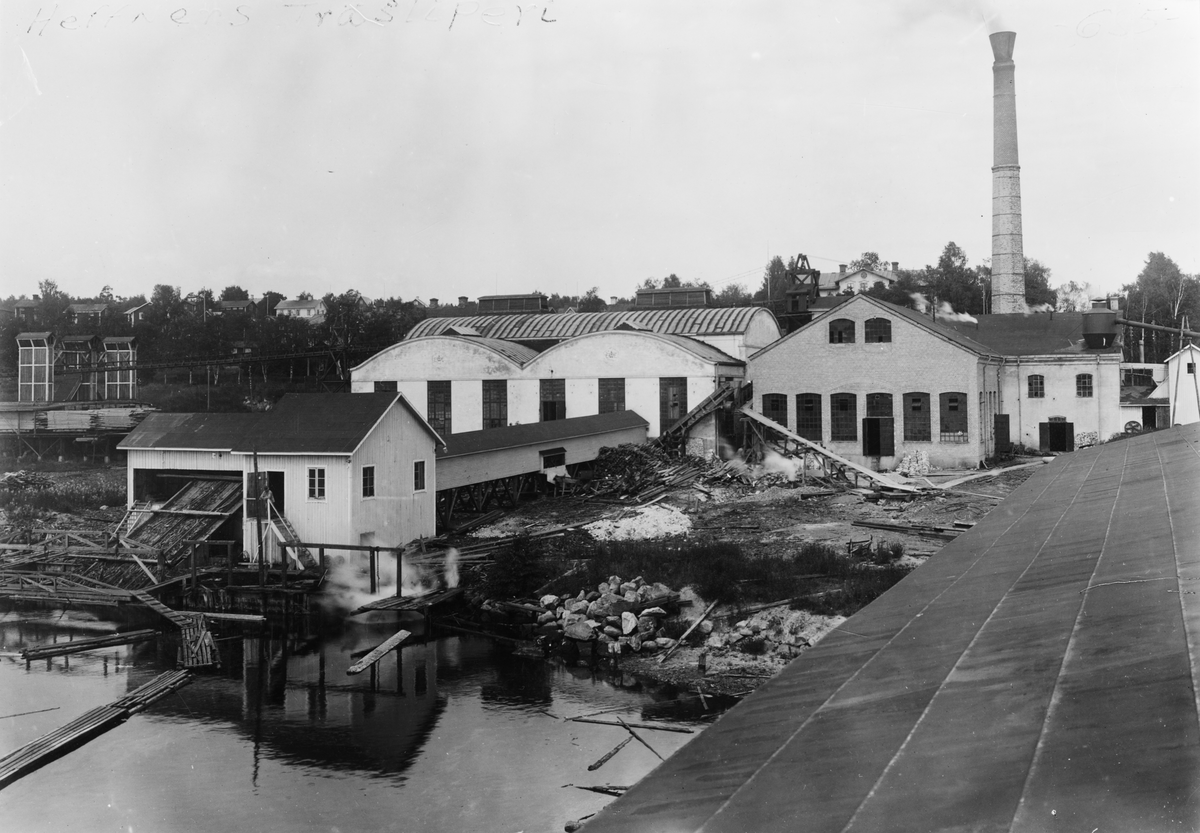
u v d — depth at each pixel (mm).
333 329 82625
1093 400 51812
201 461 34438
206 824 16344
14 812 16953
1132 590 7324
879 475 43750
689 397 51562
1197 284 86500
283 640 27469
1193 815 3654
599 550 32125
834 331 50375
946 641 6961
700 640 25641
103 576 31672
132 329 85938
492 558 32750
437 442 35844
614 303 117312
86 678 23984
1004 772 4383
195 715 21625
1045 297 110375
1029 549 10438
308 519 32031
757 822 4289
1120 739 4484
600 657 25422
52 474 54125
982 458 48344
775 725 5719
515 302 73812
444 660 25500
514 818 16469
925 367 48469
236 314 88500
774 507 40250
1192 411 51688
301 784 18016
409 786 17844
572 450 45906
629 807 4789
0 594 30484
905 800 4277
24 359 72938
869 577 27312
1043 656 6047
